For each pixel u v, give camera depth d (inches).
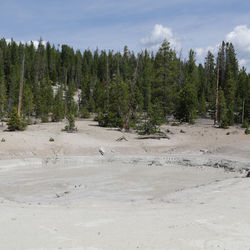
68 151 1025.5
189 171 720.3
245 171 680.4
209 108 2603.3
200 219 251.8
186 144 1186.0
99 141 1213.7
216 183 502.9
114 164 839.1
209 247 184.7
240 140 1171.3
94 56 5113.2
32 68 3897.6
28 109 2343.8
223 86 2915.8
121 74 3843.5
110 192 505.7
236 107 2608.3
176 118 2267.5
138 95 2202.3
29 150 979.9
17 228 222.4
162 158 872.9
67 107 2940.5
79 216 270.4
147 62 3595.0
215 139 1286.9
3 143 1010.7
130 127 1657.2
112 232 214.4
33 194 502.3
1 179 633.6
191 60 3649.1
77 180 618.2
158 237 202.5
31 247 180.9
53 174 690.8
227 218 254.8
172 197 418.6
